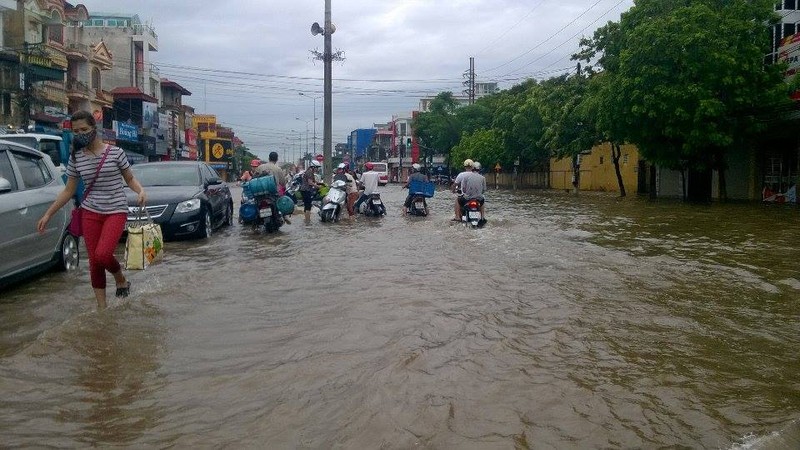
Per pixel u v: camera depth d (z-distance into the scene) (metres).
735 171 27.34
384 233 13.55
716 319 5.91
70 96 42.31
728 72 21.66
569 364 4.51
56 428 3.48
